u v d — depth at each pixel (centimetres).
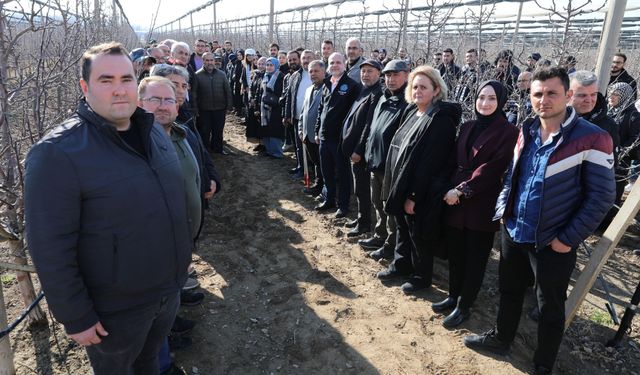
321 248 431
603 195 209
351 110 445
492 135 270
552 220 221
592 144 211
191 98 709
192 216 260
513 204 247
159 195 166
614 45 390
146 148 165
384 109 375
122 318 168
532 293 348
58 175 143
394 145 329
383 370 268
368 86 428
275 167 709
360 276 379
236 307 332
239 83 1112
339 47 1320
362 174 434
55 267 146
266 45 1684
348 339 296
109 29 620
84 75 152
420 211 307
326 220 501
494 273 384
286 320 317
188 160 256
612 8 384
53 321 272
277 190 604
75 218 149
